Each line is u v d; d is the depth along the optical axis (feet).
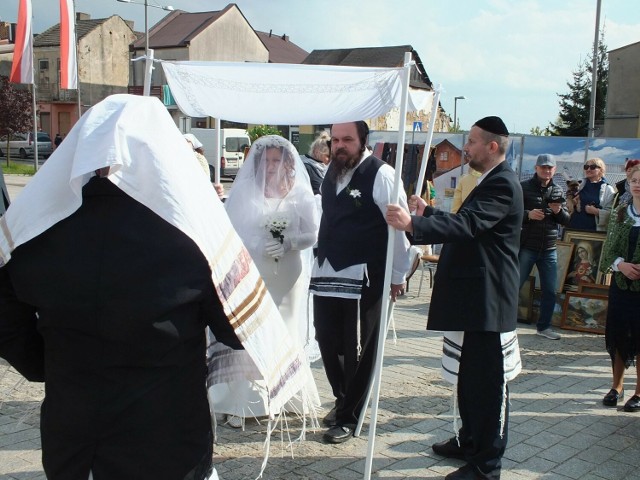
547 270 21.48
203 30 136.36
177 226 5.56
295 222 13.29
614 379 15.37
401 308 25.52
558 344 21.01
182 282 5.62
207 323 6.29
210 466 6.46
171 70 11.14
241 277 6.08
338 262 12.96
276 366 6.49
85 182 5.73
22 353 6.37
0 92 102.42
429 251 28.04
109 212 5.65
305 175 13.62
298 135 73.67
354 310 13.04
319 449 12.51
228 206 13.50
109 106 5.75
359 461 12.05
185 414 5.99
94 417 5.70
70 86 60.75
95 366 5.67
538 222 21.26
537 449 12.82
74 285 5.50
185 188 5.69
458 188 23.34
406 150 37.32
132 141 5.60
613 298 14.94
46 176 5.71
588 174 24.26
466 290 10.54
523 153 30.89
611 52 102.58
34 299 5.64
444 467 11.84
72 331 5.66
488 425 10.64
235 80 10.93
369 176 12.85
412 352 19.42
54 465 5.91
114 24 142.61
